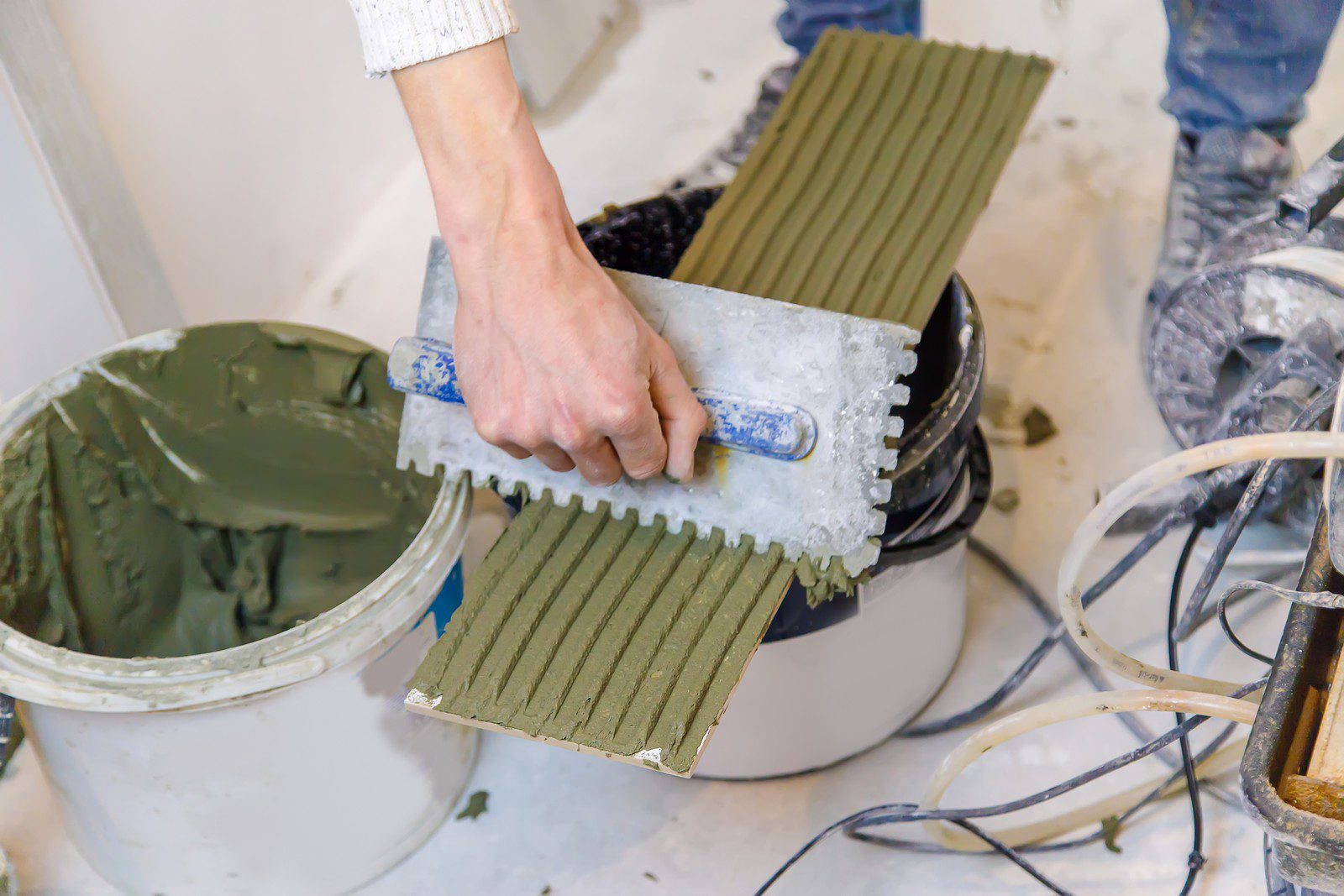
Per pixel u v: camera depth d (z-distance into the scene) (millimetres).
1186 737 1108
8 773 1326
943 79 1202
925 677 1265
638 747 824
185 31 1540
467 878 1225
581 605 916
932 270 1082
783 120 1197
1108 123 1900
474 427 1015
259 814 1102
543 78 2023
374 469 1284
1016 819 1209
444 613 1122
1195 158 1547
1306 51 1422
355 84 1861
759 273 1097
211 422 1281
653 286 963
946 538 1083
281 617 1338
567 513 970
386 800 1174
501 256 854
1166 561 1402
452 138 861
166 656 1330
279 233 1791
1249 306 1220
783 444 911
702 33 2145
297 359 1252
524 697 859
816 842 1159
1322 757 733
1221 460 830
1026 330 1669
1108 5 2059
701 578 929
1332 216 1297
